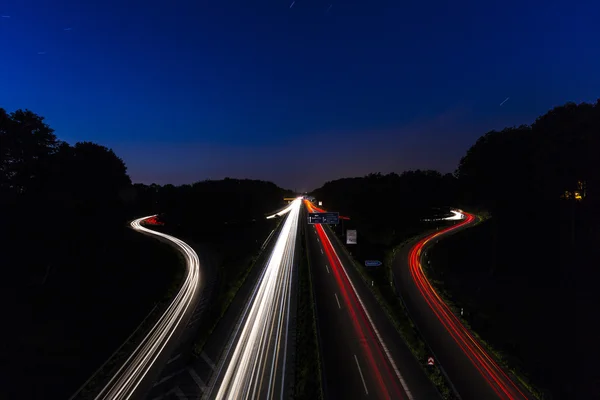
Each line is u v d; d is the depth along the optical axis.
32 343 28.23
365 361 25.48
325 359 25.86
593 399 20.59
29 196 39.16
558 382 22.31
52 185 41.66
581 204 40.88
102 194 51.09
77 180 45.75
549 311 31.30
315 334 29.94
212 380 24.52
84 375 25.41
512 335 28.84
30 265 40.88
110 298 39.75
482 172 43.91
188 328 33.28
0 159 35.81
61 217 40.94
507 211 47.59
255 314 36.00
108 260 52.94
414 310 35.34
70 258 47.44
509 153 40.75
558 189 39.19
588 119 32.59
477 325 31.17
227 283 46.66
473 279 43.81
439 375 23.22
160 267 54.47
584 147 33.19
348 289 42.47
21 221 37.62
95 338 30.73
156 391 23.44
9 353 26.41
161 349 29.34
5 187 37.78
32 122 39.03
